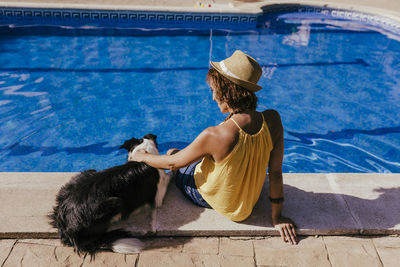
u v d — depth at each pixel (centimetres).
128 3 836
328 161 439
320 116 520
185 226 249
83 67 627
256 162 215
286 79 611
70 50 683
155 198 259
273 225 252
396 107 541
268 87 588
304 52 710
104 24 809
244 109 205
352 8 888
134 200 245
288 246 244
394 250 244
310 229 250
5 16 795
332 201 274
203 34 786
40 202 263
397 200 275
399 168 429
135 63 652
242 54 196
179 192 279
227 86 198
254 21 846
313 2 920
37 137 461
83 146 452
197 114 521
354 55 701
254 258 236
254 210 265
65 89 562
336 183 292
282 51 713
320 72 636
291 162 437
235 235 250
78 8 792
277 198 239
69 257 232
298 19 884
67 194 236
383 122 508
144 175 247
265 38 773
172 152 277
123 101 543
